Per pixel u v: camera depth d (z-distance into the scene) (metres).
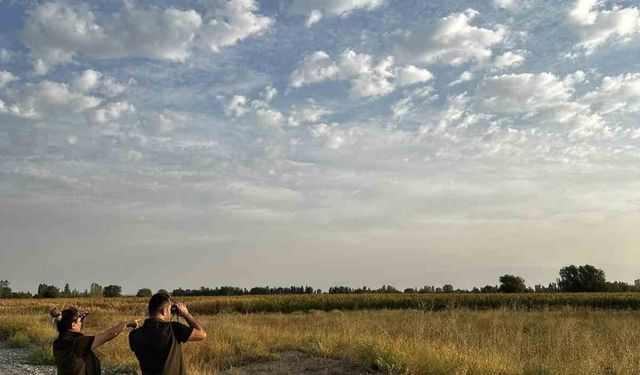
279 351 14.29
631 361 10.66
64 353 5.28
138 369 12.31
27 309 46.09
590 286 83.31
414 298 47.41
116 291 101.56
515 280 80.88
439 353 10.85
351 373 10.77
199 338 4.92
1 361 14.77
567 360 11.19
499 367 10.16
